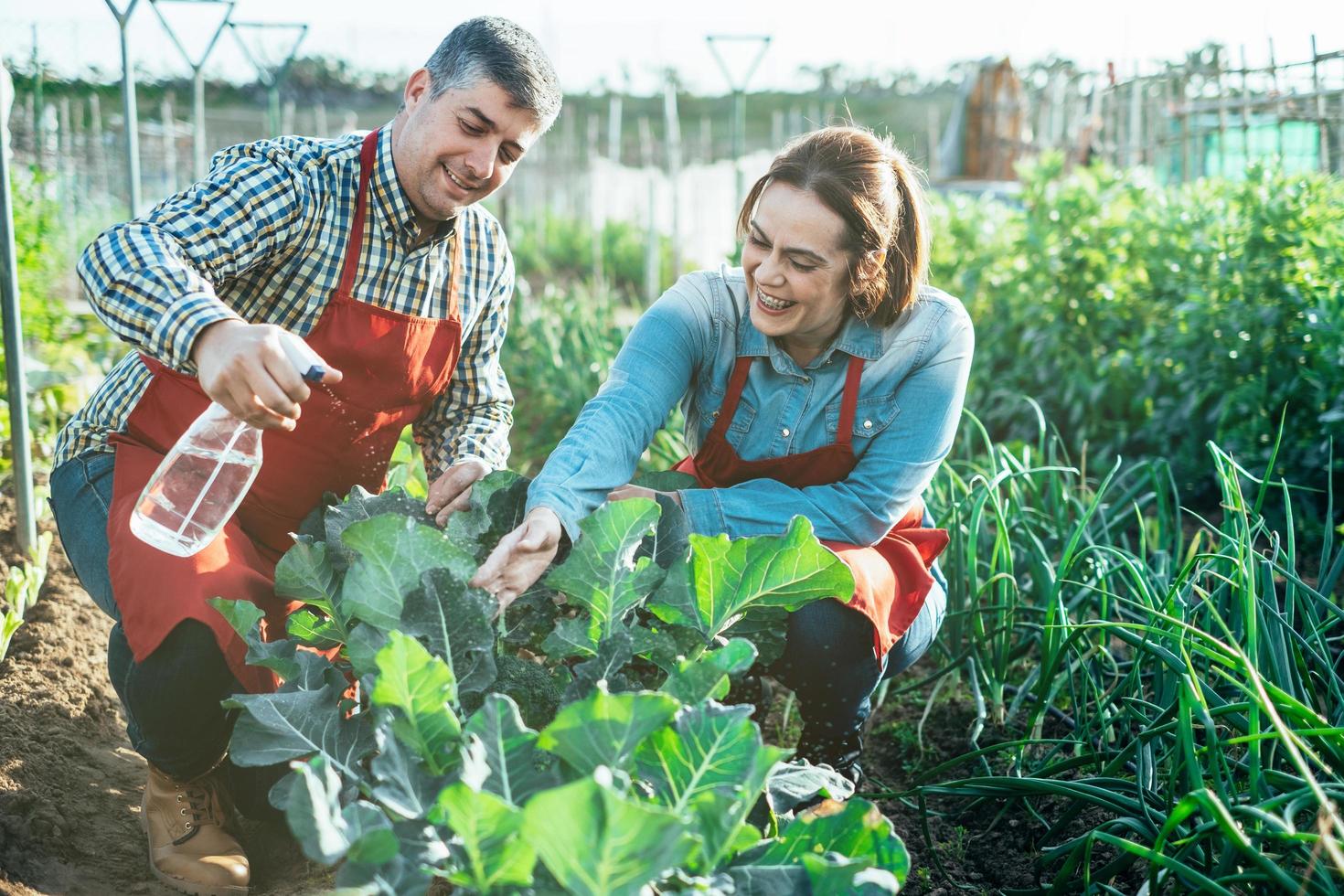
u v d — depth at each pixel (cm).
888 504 223
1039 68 1147
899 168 213
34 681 271
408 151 213
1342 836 154
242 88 1439
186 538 195
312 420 221
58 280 961
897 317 221
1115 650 302
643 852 119
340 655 211
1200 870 188
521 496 206
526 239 1465
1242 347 427
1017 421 535
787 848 151
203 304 183
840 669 216
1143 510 417
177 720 197
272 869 220
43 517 392
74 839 217
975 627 278
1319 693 237
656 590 187
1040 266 554
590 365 599
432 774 151
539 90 210
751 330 229
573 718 141
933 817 246
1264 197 459
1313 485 385
